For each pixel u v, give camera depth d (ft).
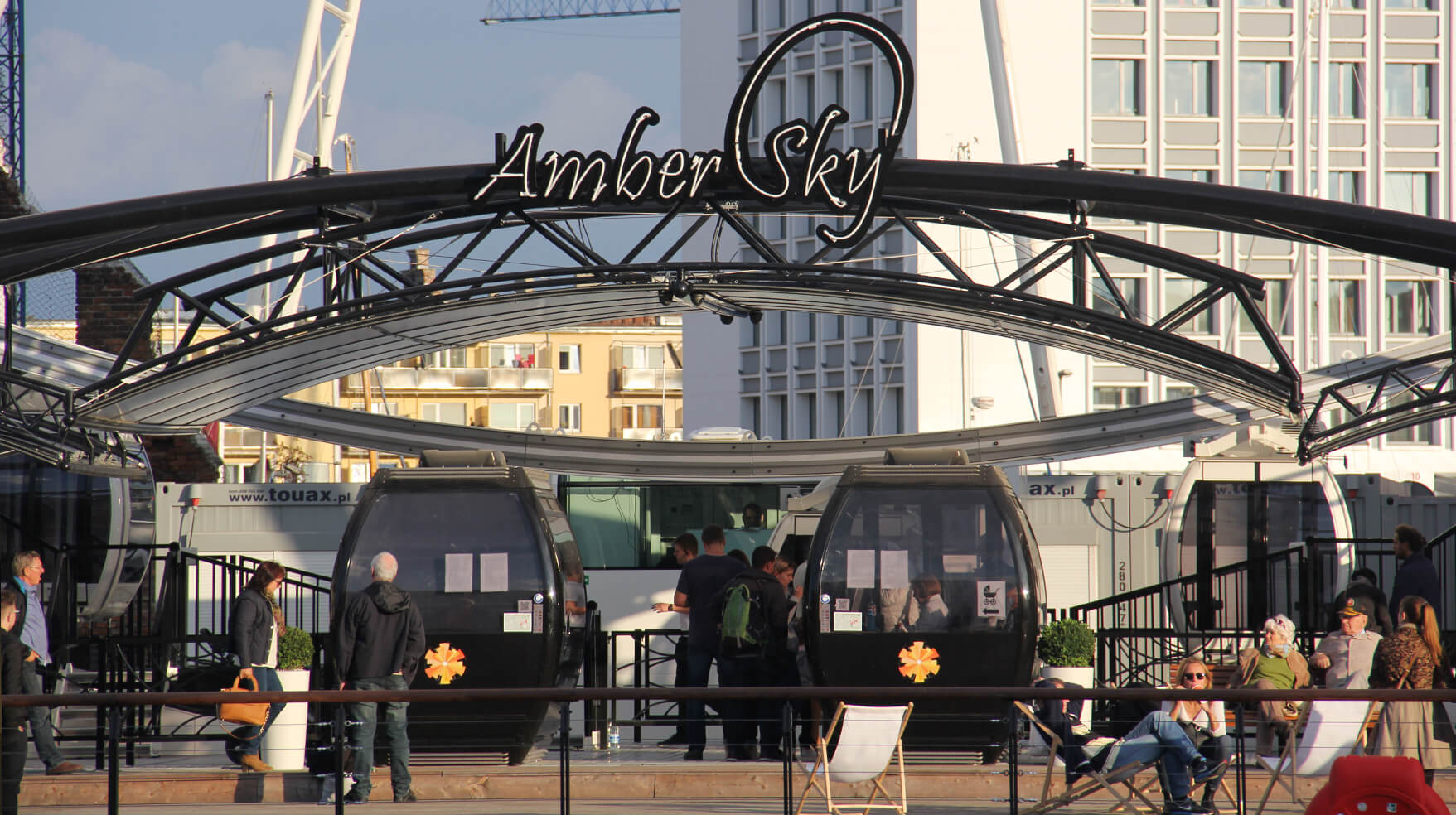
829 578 165.17
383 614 150.51
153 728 188.14
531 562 167.22
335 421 281.95
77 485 293.43
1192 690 125.49
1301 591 241.55
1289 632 162.40
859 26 178.40
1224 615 279.28
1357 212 167.63
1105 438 280.31
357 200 179.83
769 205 185.98
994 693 126.52
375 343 217.56
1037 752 170.09
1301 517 280.92
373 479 170.91
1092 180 175.11
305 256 200.95
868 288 193.98
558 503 192.44
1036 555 169.58
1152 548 298.15
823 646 164.45
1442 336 263.29
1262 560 242.17
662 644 243.60
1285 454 281.74
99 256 190.08
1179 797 136.05
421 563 167.32
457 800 154.30
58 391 235.20
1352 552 274.77
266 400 238.48
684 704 181.06
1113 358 212.02
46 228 169.58
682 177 181.68
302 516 299.58
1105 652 197.67
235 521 299.17
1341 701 123.44
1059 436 280.72
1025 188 176.45
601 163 180.75
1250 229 183.42
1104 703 177.47
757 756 171.83
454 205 194.90
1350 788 119.44
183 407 221.66
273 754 165.37
